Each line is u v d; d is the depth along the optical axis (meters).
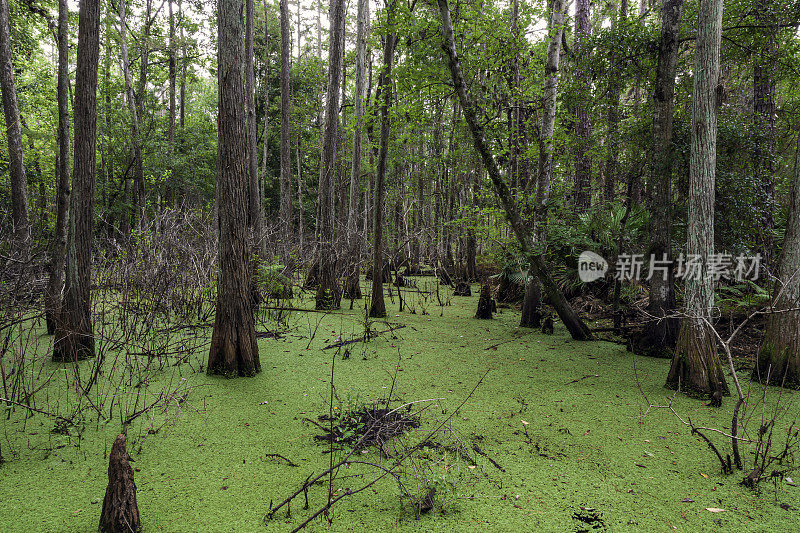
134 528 2.21
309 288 11.80
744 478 2.88
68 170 5.32
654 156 5.98
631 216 8.55
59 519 2.34
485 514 2.45
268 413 3.83
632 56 6.49
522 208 6.72
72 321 5.10
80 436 3.26
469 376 5.01
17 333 6.03
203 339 6.24
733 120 6.67
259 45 20.70
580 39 7.47
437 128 13.05
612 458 3.15
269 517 2.37
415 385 4.64
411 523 2.35
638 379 4.99
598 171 11.49
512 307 10.27
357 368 5.21
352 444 3.19
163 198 19.22
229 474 2.83
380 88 7.31
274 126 23.20
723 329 6.76
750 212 6.52
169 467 2.90
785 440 3.47
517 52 6.86
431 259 17.00
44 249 6.38
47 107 15.82
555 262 9.42
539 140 7.18
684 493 2.71
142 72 17.92
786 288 4.69
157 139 18.20
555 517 2.44
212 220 9.24
